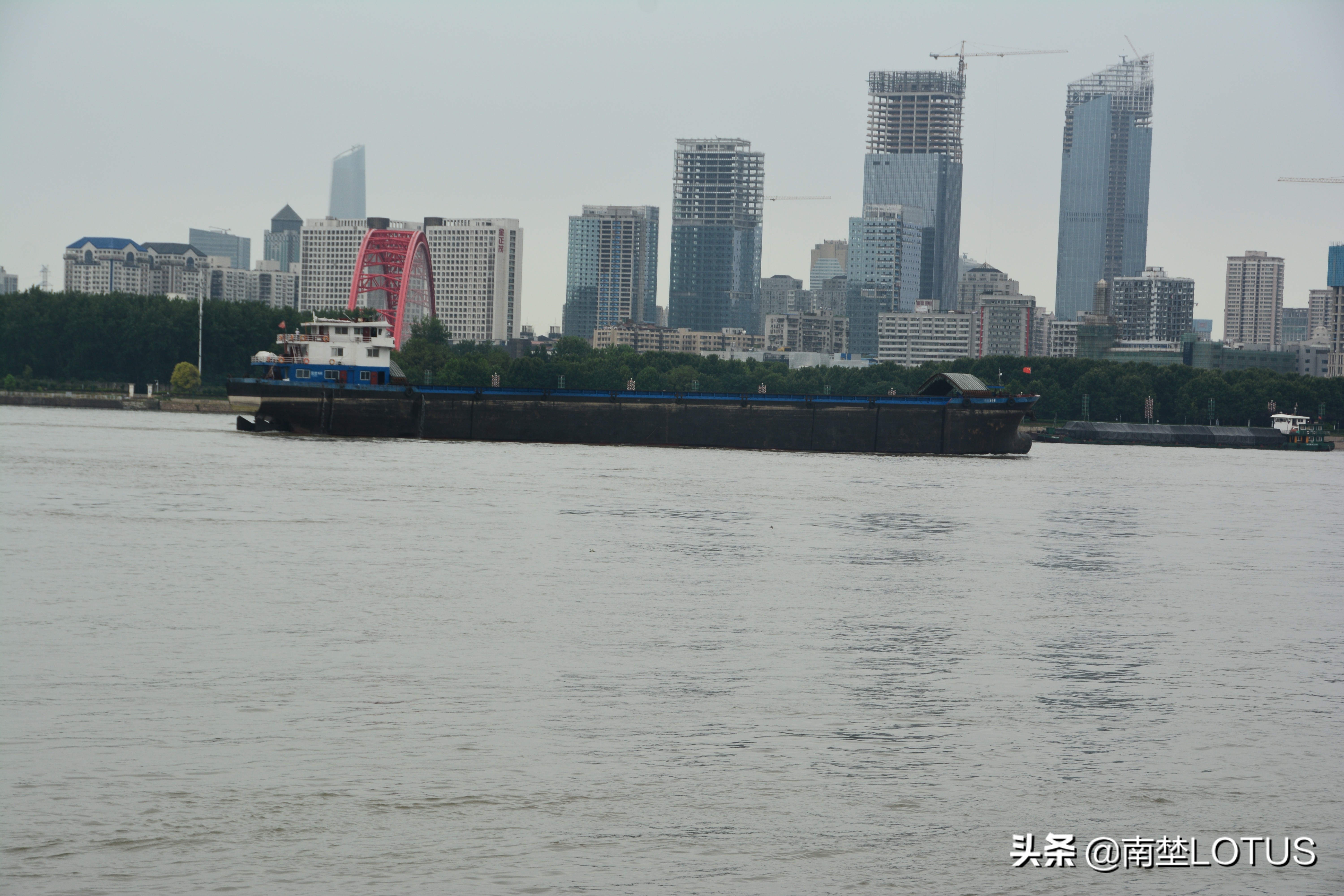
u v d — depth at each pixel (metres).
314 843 41.59
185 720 53.56
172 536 105.44
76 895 37.78
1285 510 168.75
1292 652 74.25
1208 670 68.88
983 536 125.75
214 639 68.44
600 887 39.19
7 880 38.56
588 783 47.53
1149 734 56.03
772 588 90.19
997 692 62.62
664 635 72.88
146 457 186.25
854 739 53.91
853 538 119.88
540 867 40.41
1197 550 122.12
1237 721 58.53
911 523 133.62
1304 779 50.50
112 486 143.00
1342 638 79.19
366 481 157.12
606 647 69.44
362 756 49.72
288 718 54.31
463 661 65.25
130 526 110.88
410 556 99.12
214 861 40.19
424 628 72.69
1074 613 84.94
